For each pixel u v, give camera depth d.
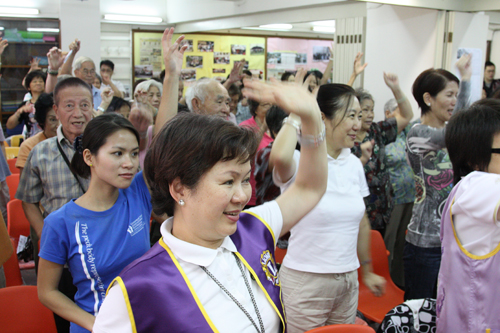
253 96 1.02
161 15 6.98
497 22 4.34
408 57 3.92
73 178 2.00
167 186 0.88
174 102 1.58
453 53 3.95
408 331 1.49
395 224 3.12
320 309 1.66
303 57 7.17
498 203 1.22
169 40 1.60
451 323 1.38
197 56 6.74
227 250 0.95
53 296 1.33
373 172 2.65
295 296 1.67
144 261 0.88
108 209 1.39
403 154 3.12
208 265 0.88
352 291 1.73
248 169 0.87
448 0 3.85
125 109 3.65
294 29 6.13
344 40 4.07
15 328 1.48
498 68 4.66
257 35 6.88
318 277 1.64
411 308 1.51
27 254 2.83
